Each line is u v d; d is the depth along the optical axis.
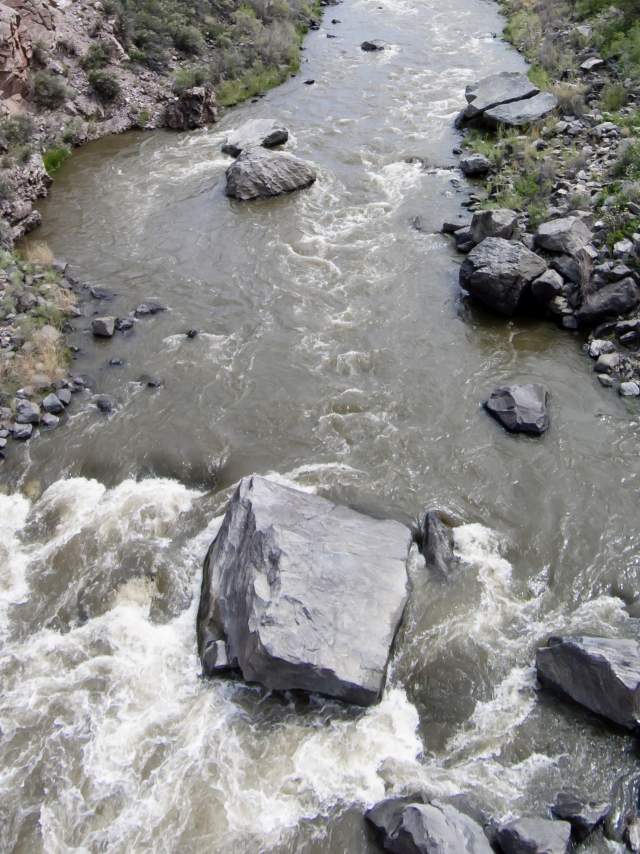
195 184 25.45
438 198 23.42
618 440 14.97
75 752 10.61
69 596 12.84
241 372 17.36
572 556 12.92
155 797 10.07
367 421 15.88
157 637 12.08
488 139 26.31
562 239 18.52
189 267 21.17
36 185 24.97
